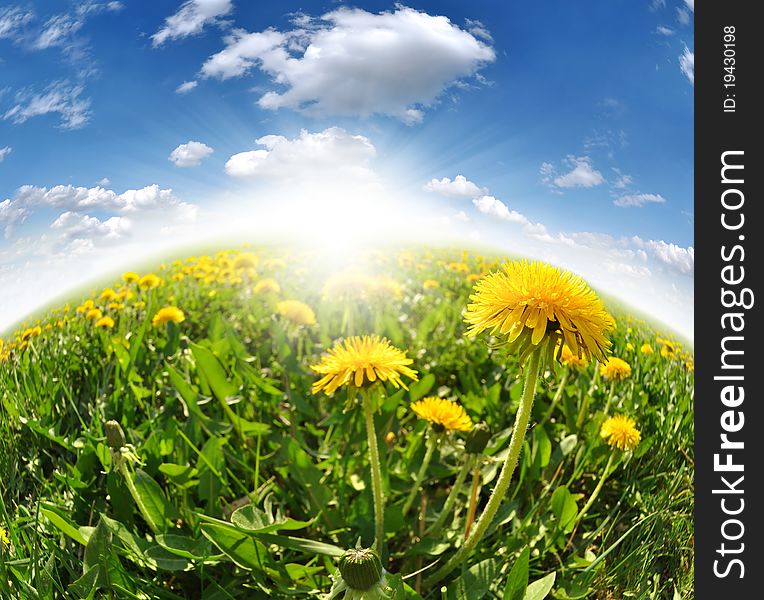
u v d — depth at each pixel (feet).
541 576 1.10
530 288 0.76
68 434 1.41
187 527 1.13
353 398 0.97
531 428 1.47
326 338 1.88
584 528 1.23
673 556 1.10
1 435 1.28
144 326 1.62
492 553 1.10
